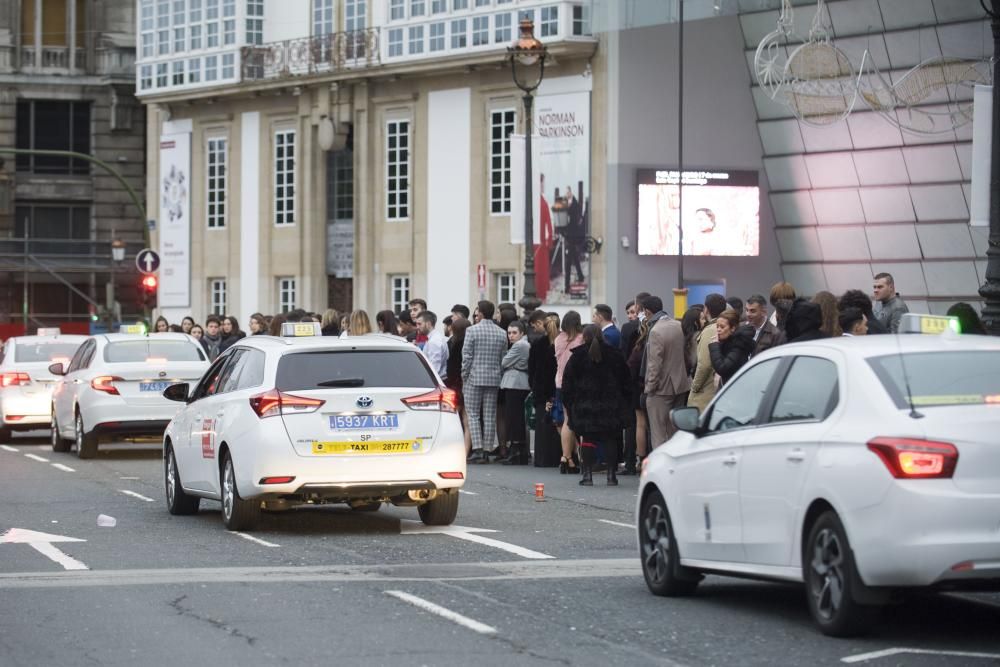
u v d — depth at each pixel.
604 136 51.91
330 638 11.37
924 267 52.12
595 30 51.66
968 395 11.02
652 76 51.91
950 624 11.95
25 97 79.62
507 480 25.36
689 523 13.02
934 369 11.25
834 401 11.48
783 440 11.79
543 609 12.68
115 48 79.75
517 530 18.41
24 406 34.84
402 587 13.83
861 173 51.81
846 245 53.72
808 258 54.88
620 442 25.52
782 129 52.78
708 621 12.12
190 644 11.16
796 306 17.94
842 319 17.92
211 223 67.12
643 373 25.20
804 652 10.79
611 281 51.84
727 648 10.96
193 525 18.98
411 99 58.94
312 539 17.53
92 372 29.73
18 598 13.23
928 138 49.25
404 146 59.56
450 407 18.12
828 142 51.81
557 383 27.38
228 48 64.56
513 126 55.44
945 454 10.60
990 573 10.52
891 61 48.31
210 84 65.31
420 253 58.69
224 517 18.42
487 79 56.16
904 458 10.65
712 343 21.05
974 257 50.59
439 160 58.00
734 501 12.37
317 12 61.88
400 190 59.72
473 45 55.53
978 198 21.98
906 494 10.59
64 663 10.51
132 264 78.62
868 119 50.09
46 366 35.09
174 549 16.61
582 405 24.03
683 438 13.44
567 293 52.91
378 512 20.52
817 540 11.34
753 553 12.15
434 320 30.00
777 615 12.41
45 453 31.70
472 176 56.78
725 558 12.55
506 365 28.89
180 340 30.53
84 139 80.31
